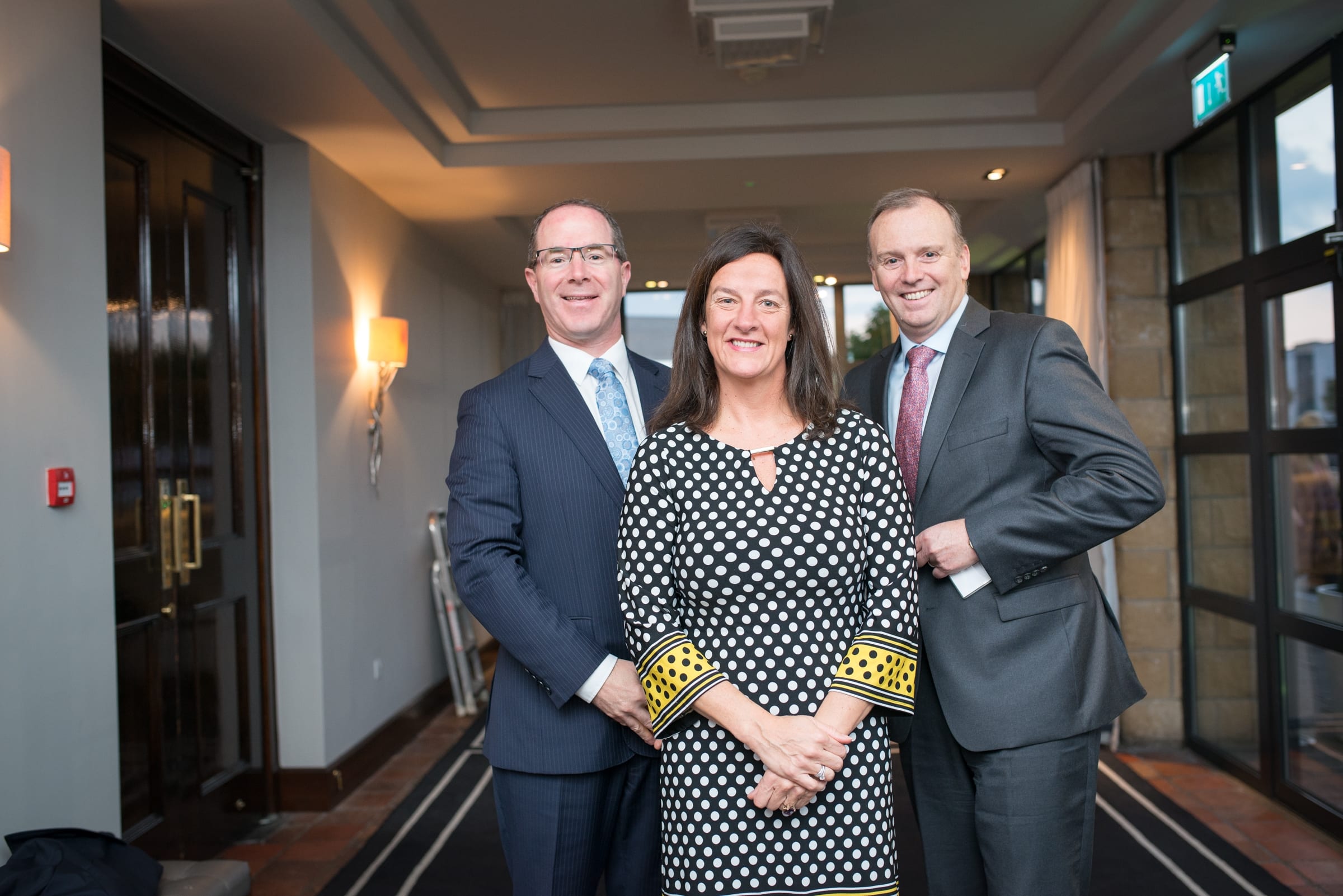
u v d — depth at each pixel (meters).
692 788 1.44
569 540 1.76
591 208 1.89
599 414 1.87
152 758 2.85
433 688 5.17
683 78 3.74
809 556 1.45
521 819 1.74
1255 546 3.55
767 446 1.55
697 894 1.42
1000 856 1.72
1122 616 4.22
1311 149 3.16
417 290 5.22
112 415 2.69
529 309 7.57
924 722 1.88
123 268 2.78
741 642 1.44
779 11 3.01
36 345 2.08
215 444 3.31
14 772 1.96
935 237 1.83
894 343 2.06
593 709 1.71
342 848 3.24
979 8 3.17
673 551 1.50
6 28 2.02
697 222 5.82
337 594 3.85
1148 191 4.20
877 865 1.44
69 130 2.22
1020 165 4.35
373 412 4.32
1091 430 1.68
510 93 3.86
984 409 1.80
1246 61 3.21
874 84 3.84
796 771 1.35
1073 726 1.71
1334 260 3.01
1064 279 4.51
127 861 1.93
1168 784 3.71
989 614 1.74
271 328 3.69
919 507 1.85
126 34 2.71
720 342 1.53
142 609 2.79
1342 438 3.00
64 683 2.13
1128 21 3.09
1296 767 3.38
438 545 5.20
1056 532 1.65
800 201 4.89
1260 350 3.48
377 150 3.82
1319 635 3.15
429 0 3.05
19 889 1.72
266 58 2.90
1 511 1.96
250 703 3.48
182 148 3.16
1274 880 2.83
